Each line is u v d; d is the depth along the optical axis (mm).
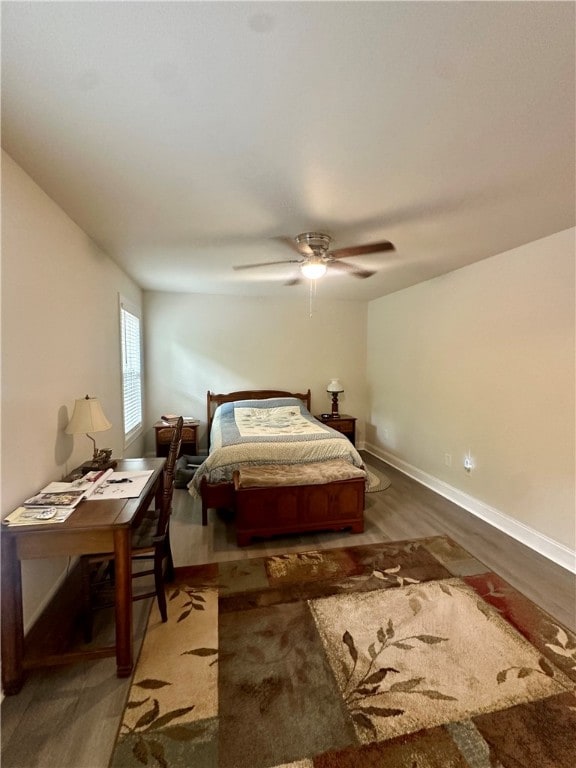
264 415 4453
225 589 2229
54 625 1904
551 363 2586
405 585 2270
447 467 3736
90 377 2662
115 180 1830
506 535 2938
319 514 2914
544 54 1063
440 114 1328
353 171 1736
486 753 1304
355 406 5613
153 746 1316
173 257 3152
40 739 1338
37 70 1125
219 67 1114
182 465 4262
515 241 2713
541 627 1913
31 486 1813
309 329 5328
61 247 2164
